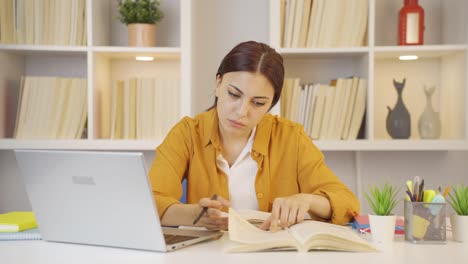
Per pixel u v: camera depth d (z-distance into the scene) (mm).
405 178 3053
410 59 3008
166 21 2992
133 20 2803
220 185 1869
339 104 2793
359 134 2852
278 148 1925
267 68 1637
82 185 1299
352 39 2770
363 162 3059
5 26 2736
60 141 2723
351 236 1310
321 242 1283
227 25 3012
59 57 2998
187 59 2703
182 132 1943
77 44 2758
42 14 2754
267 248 1268
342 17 2770
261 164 1883
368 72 2730
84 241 1365
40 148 2725
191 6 2707
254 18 3012
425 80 3021
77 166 1286
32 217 1591
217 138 1887
